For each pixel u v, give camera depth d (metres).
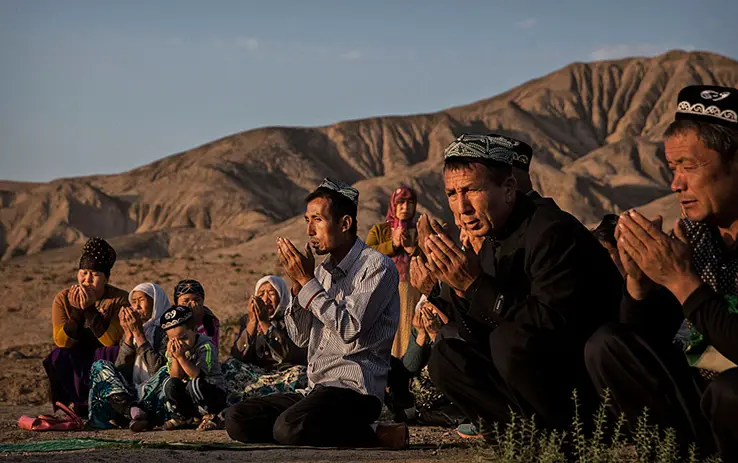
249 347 7.13
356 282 5.10
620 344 3.05
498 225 3.68
